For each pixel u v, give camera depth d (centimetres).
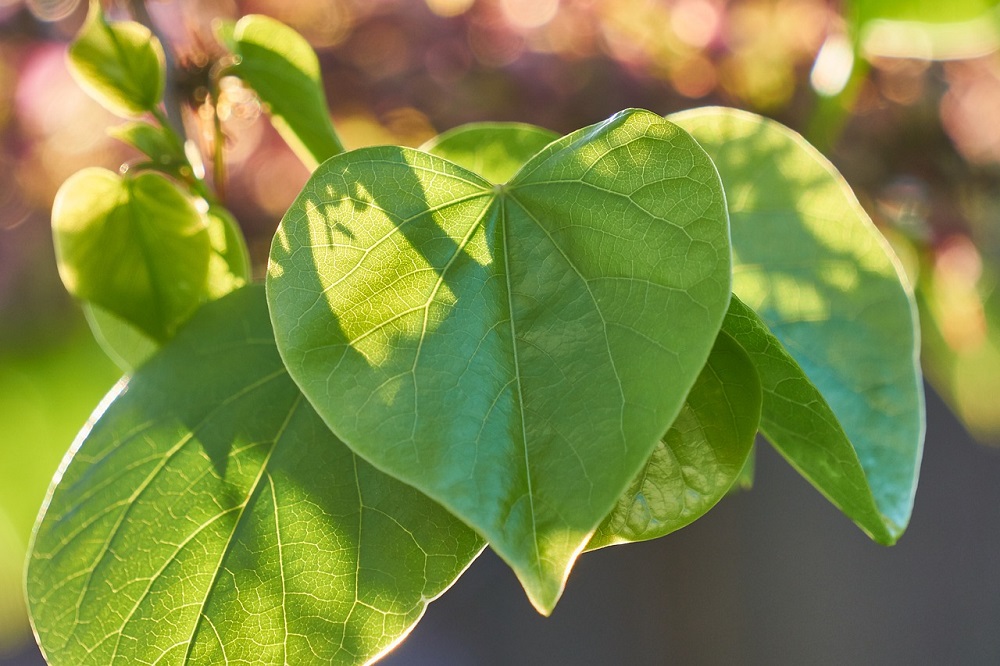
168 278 46
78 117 82
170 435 42
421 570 40
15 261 86
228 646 41
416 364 37
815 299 46
